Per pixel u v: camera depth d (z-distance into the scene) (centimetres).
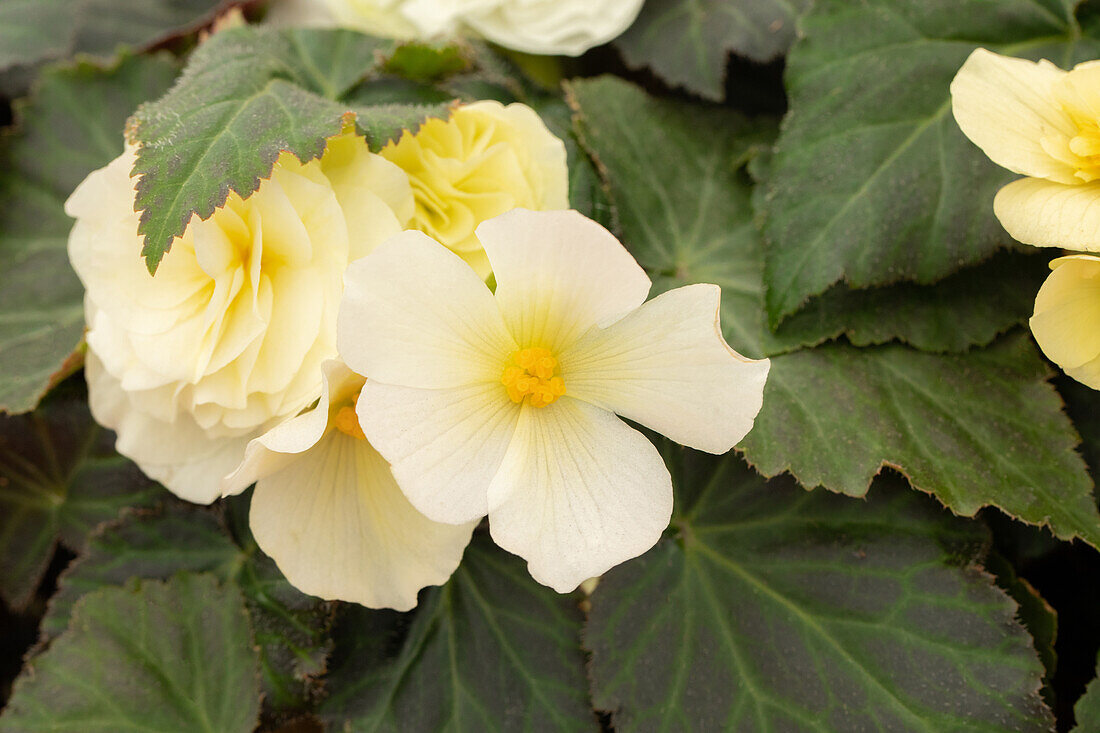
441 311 32
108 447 41
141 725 37
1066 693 37
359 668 37
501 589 38
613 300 32
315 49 39
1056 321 34
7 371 39
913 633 36
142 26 43
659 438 37
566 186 36
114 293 34
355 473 34
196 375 34
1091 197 33
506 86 39
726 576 37
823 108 37
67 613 38
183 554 38
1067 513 35
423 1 40
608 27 39
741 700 36
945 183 36
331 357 33
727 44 40
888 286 37
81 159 41
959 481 35
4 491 41
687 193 40
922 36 37
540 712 37
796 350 37
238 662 37
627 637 37
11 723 36
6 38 43
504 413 33
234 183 33
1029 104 34
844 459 35
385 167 34
